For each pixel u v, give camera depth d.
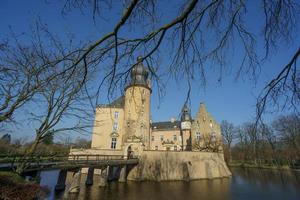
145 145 41.56
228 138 62.75
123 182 31.64
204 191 26.80
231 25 3.27
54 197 20.44
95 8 2.88
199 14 3.12
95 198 21.09
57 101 9.25
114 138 43.78
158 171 34.28
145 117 42.88
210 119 54.09
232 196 24.36
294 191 27.00
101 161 26.66
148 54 3.34
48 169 17.88
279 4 3.05
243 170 52.91
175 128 63.53
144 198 21.89
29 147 9.43
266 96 3.73
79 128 9.81
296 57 3.25
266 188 29.27
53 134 9.65
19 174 11.10
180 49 3.27
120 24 2.74
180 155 37.25
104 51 3.29
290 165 51.56
